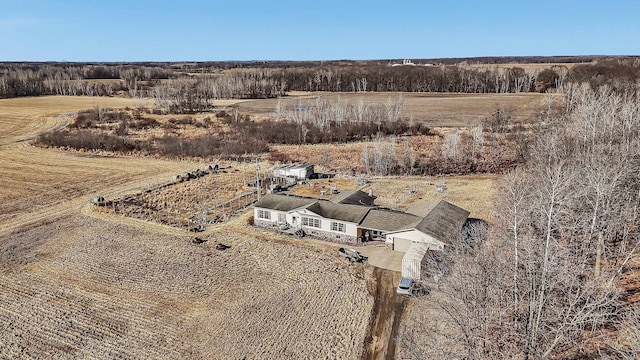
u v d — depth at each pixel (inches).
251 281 1434.5
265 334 1160.8
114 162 3110.2
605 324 989.8
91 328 1200.8
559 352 920.9
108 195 2367.1
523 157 2706.7
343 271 1492.4
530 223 1270.9
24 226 1942.7
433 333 1074.7
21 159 3176.7
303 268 1518.2
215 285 1412.4
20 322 1232.8
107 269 1531.7
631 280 1173.1
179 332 1177.4
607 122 1923.0
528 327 917.2
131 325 1211.2
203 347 1114.1
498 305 1008.2
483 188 2335.1
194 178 2677.2
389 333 1159.6
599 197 1142.3
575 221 1295.5
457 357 936.9
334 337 1146.7
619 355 844.0
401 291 1327.5
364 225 1688.0
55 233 1855.3
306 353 1087.6
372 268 1508.4
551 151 1814.7
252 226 1904.5
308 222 1800.0
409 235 1600.6
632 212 1332.4
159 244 1732.3
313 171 2731.3
